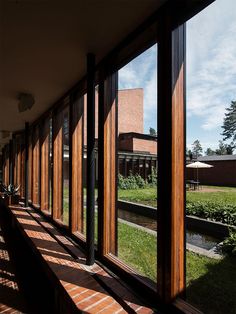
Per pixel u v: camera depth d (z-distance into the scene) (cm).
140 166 621
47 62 250
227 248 282
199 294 194
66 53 230
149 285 174
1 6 163
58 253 259
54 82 306
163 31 163
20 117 511
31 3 160
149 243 320
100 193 241
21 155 722
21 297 262
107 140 244
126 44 202
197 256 273
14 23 183
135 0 158
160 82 165
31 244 308
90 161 234
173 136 159
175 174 160
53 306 244
